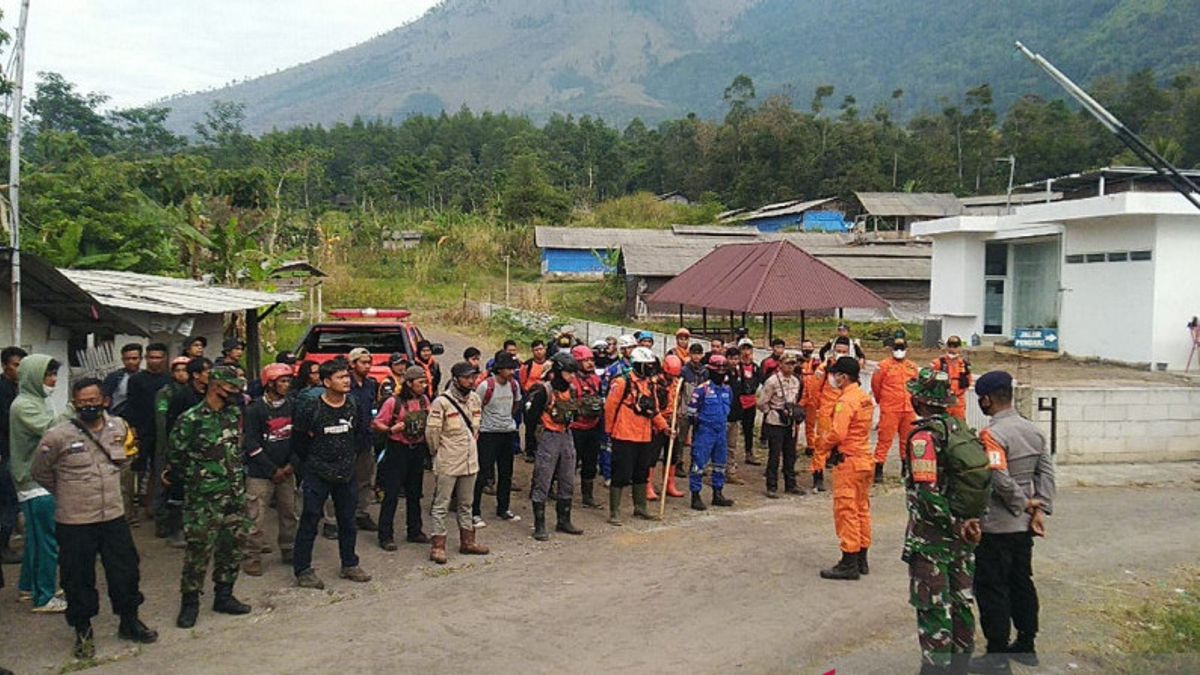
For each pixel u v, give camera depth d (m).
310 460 7.53
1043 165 80.00
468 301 39.81
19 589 7.06
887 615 6.87
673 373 10.26
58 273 8.34
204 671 5.82
